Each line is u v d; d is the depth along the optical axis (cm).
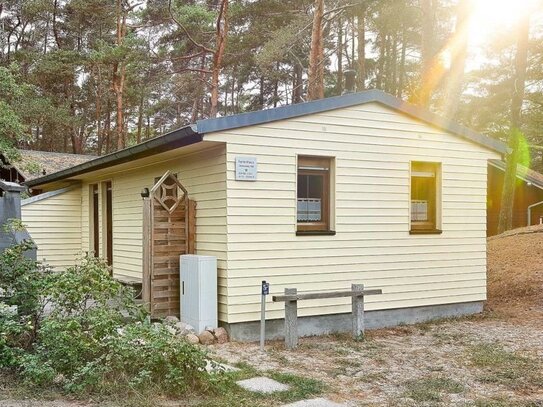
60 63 2955
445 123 953
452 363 656
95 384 478
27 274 602
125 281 1005
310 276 821
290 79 3291
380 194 894
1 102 1756
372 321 882
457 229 980
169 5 2341
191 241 831
